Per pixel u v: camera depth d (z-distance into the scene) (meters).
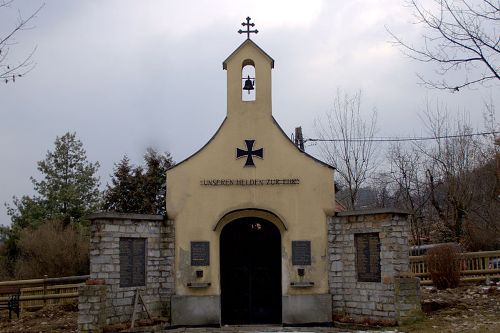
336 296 18.36
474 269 24.34
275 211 18.77
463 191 32.84
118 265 17.48
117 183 40.56
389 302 17.05
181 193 18.92
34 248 36.12
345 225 18.53
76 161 48.81
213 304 18.38
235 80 19.56
